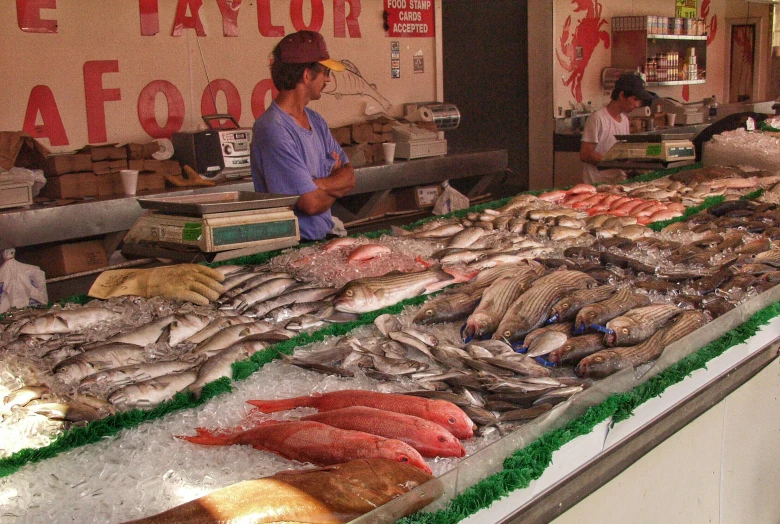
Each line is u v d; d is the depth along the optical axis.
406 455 1.47
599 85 9.02
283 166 3.54
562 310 2.29
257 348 2.07
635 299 2.37
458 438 1.64
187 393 1.81
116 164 4.76
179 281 2.50
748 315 2.51
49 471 1.50
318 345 2.16
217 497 1.28
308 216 3.69
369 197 6.16
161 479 1.46
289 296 2.50
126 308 2.36
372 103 6.97
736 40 11.52
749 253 3.12
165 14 5.46
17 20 4.73
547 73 8.20
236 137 5.23
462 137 9.01
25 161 4.56
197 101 5.76
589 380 1.98
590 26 8.66
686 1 10.30
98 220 4.43
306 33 3.55
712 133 5.88
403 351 2.09
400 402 1.69
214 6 5.74
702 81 10.49
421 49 7.34
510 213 3.93
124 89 5.32
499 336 2.19
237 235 2.74
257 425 1.66
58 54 4.95
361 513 1.29
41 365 1.92
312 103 6.48
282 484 1.31
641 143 5.53
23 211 4.09
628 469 1.95
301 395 1.84
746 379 2.48
